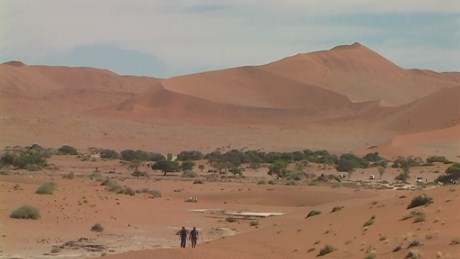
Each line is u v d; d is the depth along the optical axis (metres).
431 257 27.56
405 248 29.84
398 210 39.59
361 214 42.22
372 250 31.12
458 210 34.94
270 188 94.44
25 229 48.09
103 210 60.00
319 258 33.22
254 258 35.16
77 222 53.22
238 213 70.69
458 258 26.69
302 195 85.88
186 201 79.25
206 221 62.41
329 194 86.06
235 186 98.06
